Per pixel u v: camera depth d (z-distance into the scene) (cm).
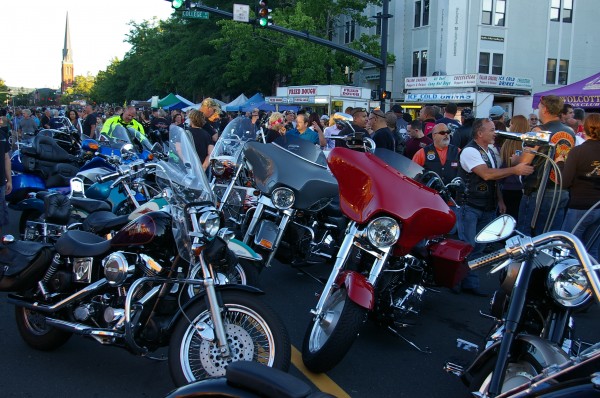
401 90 3628
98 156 825
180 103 3722
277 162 625
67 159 877
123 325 401
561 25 3441
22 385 425
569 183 640
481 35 3294
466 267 532
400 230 440
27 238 577
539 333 359
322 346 421
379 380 453
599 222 639
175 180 410
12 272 444
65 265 452
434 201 443
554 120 715
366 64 3850
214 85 3969
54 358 473
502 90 2409
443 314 616
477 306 646
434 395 431
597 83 1666
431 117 1081
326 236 662
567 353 330
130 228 411
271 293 666
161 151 768
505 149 751
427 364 486
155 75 5088
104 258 428
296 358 488
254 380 225
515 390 265
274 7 3825
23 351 485
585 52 3506
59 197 567
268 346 392
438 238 543
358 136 485
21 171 848
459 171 675
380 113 944
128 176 656
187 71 4044
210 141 884
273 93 3934
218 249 397
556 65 3466
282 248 645
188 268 411
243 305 386
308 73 3253
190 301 391
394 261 475
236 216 717
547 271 337
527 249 307
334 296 448
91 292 424
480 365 345
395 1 3631
